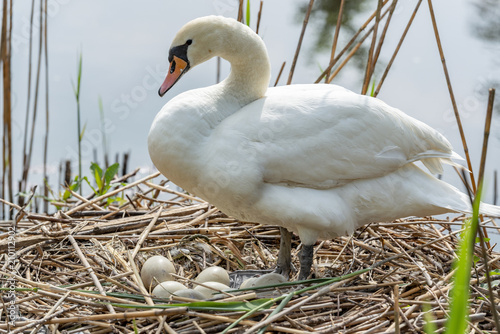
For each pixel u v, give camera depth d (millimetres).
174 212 6660
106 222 6422
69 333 4492
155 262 5402
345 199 5059
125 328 4516
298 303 4352
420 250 5938
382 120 5020
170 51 5281
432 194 5191
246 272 5766
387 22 6238
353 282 5320
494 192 8461
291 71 6629
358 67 11062
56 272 5395
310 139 4859
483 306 4781
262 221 5199
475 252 5633
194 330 4422
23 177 7863
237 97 5254
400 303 4680
